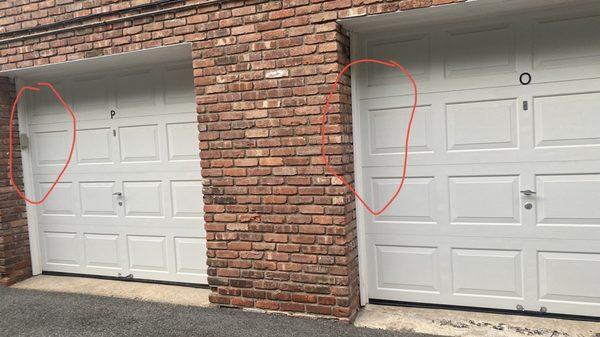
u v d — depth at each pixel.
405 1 3.23
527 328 3.30
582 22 3.25
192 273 4.62
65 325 3.77
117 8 4.07
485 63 3.50
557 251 3.41
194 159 4.54
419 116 3.70
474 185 3.59
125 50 4.09
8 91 4.98
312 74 3.50
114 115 4.83
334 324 3.53
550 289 3.44
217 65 3.78
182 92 4.54
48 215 5.24
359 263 3.82
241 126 3.74
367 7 3.32
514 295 3.54
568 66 3.30
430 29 3.62
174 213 4.65
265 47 3.62
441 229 3.70
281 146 3.64
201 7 3.79
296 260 3.66
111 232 4.95
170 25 3.91
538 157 3.41
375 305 3.88
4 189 4.93
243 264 3.84
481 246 3.60
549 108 3.37
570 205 3.35
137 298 4.34
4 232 4.92
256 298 3.83
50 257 5.28
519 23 3.39
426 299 3.79
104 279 5.01
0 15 4.56
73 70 4.77
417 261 3.79
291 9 3.52
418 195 3.75
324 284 3.59
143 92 4.70
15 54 4.57
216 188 3.87
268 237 3.74
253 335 3.40
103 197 4.95
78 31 4.28
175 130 4.59
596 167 3.27
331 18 3.41
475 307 3.66
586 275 3.35
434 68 3.64
